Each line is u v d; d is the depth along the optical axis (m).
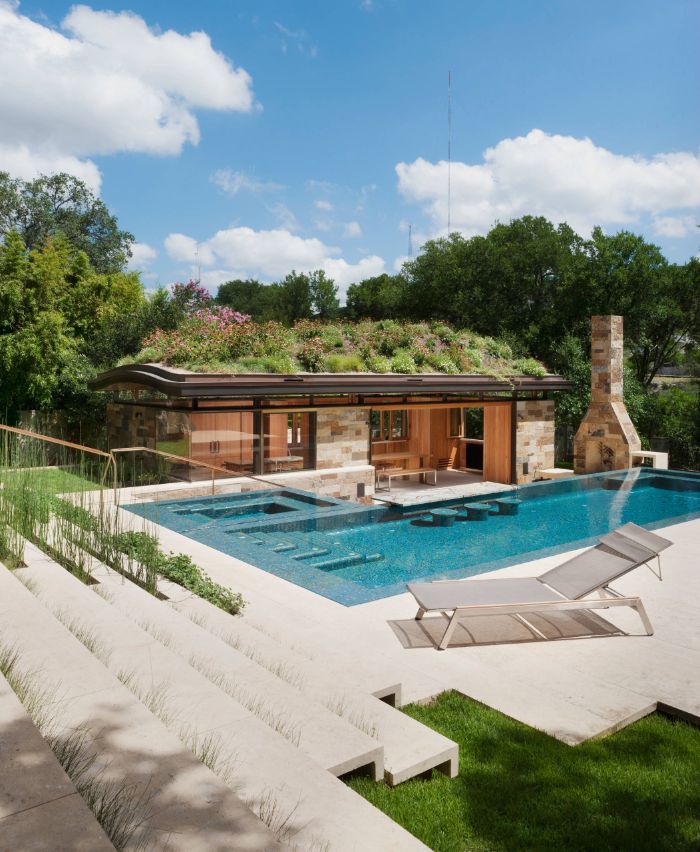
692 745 4.16
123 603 5.33
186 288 22.50
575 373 21.92
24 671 3.44
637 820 3.36
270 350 15.14
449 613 6.45
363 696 4.05
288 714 3.50
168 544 8.50
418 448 18.83
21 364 17.53
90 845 2.07
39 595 5.05
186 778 2.55
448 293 33.34
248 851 2.15
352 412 14.93
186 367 13.70
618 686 4.94
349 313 49.56
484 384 16.20
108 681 3.36
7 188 38.50
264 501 12.27
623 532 7.23
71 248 37.06
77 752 2.68
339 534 10.88
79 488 8.48
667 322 27.42
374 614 6.38
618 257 25.95
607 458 17.42
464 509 12.40
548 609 5.79
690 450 23.09
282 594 6.79
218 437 13.09
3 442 8.27
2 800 2.28
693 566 8.39
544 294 29.81
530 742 4.10
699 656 5.55
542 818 3.35
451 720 4.35
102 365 20.17
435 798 3.45
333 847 2.36
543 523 11.90
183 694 3.44
